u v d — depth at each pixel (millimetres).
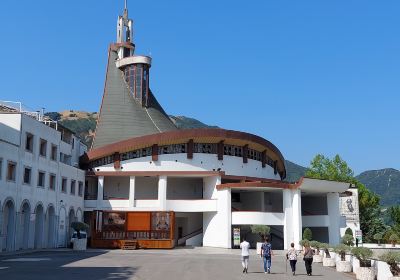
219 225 53906
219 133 58188
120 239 50656
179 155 58219
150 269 26828
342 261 28172
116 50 78250
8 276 21484
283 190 54656
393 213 80500
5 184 38438
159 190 56094
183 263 31656
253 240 57438
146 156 58000
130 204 55938
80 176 56188
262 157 64375
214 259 36500
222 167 59094
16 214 40219
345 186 57594
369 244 69812
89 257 35812
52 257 34656
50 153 48031
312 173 78938
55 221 48406
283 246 55344
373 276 22984
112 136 66938
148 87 74062
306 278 24078
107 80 74438
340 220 64125
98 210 53406
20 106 48125
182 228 59938
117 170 57562
